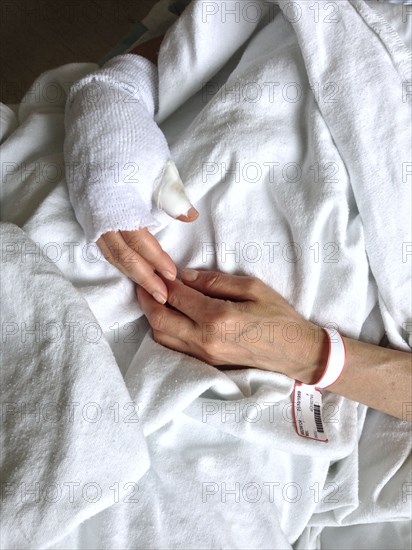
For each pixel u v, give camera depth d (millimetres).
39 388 583
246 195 674
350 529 725
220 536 596
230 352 648
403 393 665
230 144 667
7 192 727
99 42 1330
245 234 669
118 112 662
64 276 624
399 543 696
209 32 701
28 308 609
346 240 656
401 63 647
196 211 651
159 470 614
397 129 640
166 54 718
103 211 613
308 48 656
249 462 633
